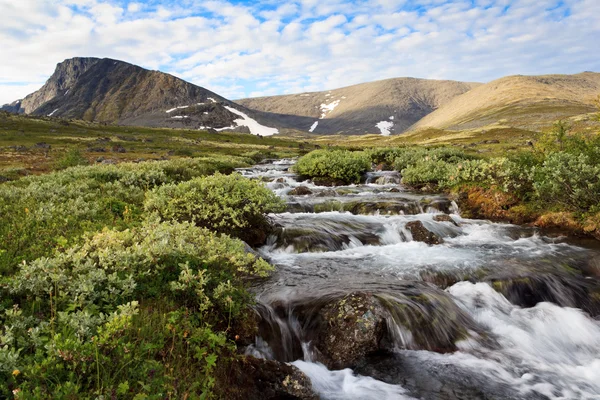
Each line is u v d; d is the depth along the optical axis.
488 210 18.97
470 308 9.31
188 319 5.92
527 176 18.81
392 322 7.75
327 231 14.31
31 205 12.10
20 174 38.59
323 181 30.88
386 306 8.02
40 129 151.88
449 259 12.14
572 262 11.95
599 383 7.00
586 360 7.86
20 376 4.07
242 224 12.52
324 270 10.79
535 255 12.62
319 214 18.30
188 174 25.69
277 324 7.64
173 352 5.19
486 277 10.62
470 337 8.17
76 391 3.82
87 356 4.32
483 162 22.28
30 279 5.84
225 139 182.88
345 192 24.73
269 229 13.94
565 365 7.57
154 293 6.46
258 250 12.66
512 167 19.72
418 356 7.44
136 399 3.81
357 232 14.73
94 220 11.35
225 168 39.66
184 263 7.20
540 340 8.37
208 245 8.02
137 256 7.02
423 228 14.72
